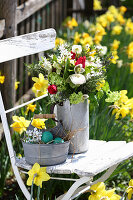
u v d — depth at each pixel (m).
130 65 3.68
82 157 1.78
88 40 3.24
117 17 5.00
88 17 5.46
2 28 2.47
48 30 2.21
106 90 1.92
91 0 5.41
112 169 1.98
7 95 2.54
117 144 1.99
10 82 2.54
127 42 4.50
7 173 2.51
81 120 1.83
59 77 1.75
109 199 1.72
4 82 2.53
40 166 1.67
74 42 3.52
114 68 3.58
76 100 1.73
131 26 4.95
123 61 3.93
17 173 1.74
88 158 1.76
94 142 2.06
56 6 5.12
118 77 3.64
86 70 1.77
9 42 1.85
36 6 3.59
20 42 1.94
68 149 1.76
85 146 1.86
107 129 2.38
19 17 2.96
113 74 3.52
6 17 2.51
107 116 2.44
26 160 1.71
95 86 1.80
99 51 2.00
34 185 2.12
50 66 1.80
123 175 2.62
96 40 3.53
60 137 1.76
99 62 1.89
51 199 2.25
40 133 1.71
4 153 2.31
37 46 2.11
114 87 3.49
